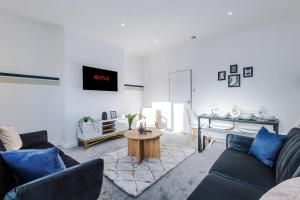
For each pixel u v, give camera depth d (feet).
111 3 8.32
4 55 9.57
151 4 8.43
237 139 6.93
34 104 10.68
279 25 10.30
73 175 3.63
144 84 18.66
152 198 5.68
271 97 10.66
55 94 11.59
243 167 5.16
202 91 13.93
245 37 11.59
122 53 15.23
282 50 10.24
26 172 3.62
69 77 11.34
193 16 9.70
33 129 10.62
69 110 11.37
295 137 4.84
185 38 13.20
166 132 15.57
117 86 14.57
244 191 3.90
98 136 11.68
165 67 16.65
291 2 8.34
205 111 13.75
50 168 3.73
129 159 8.79
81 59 12.03
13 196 2.93
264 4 8.50
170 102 16.30
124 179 6.77
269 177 4.60
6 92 9.64
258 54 11.10
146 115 16.17
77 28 11.19
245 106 11.69
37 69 10.80
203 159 8.91
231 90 12.32
